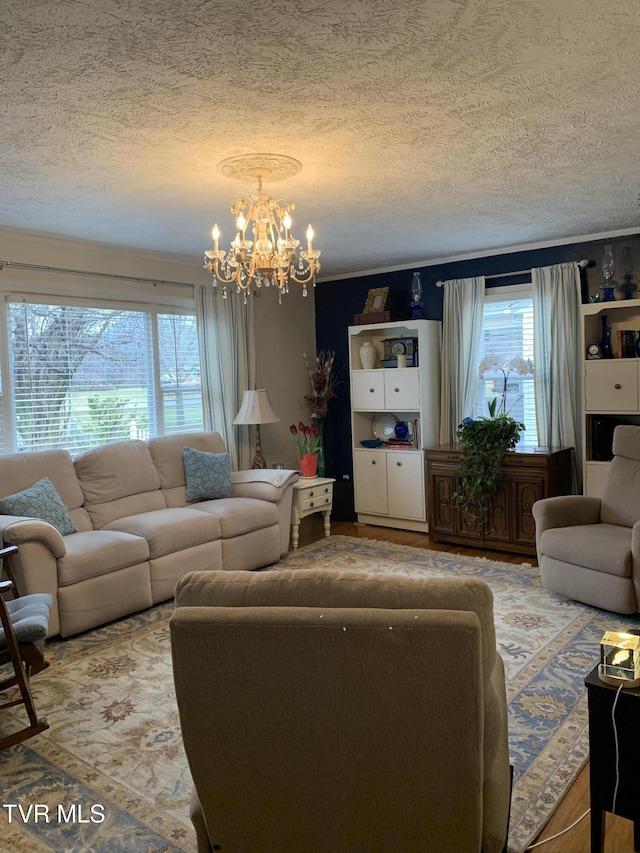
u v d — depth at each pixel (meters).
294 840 1.51
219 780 1.47
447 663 1.29
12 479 3.90
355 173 3.16
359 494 5.99
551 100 2.35
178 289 5.32
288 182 3.29
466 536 5.06
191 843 1.93
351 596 1.41
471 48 1.94
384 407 5.75
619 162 3.11
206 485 4.80
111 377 4.91
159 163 2.92
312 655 1.34
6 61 1.93
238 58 1.96
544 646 3.18
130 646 3.42
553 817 1.98
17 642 2.54
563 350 4.96
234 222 4.06
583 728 2.46
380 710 1.34
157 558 3.99
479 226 4.45
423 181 3.35
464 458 4.91
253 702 1.39
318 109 2.37
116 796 2.17
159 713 2.72
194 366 5.56
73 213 3.77
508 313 5.38
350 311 6.38
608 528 3.77
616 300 4.71
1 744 2.38
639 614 3.55
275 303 6.20
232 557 4.44
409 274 5.93
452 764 1.34
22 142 2.61
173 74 2.05
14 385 4.31
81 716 2.71
